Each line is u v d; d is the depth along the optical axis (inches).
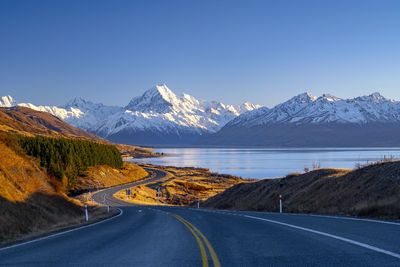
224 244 420.2
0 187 817.5
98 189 3971.5
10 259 364.8
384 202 709.3
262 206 1343.5
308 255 339.9
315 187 1188.5
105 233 583.8
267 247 389.1
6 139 1215.6
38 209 858.8
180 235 522.9
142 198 3565.5
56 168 2952.8
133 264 323.3
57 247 437.4
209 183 4571.9
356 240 405.7
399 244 374.6
